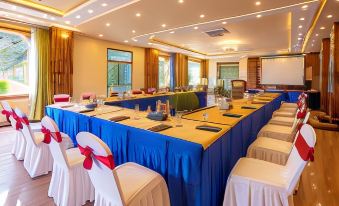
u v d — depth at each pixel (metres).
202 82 13.95
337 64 5.99
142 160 2.06
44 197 2.36
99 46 7.85
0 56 5.92
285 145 2.46
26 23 5.74
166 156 1.83
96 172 1.48
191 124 2.30
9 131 5.21
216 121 2.45
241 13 4.97
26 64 6.43
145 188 1.57
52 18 5.37
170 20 5.49
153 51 9.95
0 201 2.29
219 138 1.91
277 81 12.02
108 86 8.34
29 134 2.73
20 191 2.49
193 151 1.63
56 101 4.58
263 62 12.38
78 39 7.13
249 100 4.75
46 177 2.83
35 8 4.73
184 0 4.21
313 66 11.05
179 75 11.69
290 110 4.92
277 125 3.48
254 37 7.73
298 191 2.56
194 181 1.63
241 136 2.64
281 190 1.55
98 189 1.59
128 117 2.66
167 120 2.51
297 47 9.66
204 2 4.32
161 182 1.72
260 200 1.61
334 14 5.14
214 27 6.28
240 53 11.74
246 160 2.03
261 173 1.75
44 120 2.12
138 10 4.77
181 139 1.75
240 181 1.69
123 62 8.89
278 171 1.79
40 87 6.16
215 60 14.36
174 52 11.24
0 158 3.50
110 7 4.62
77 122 3.07
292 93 9.90
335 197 2.43
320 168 3.22
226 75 14.21
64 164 2.05
